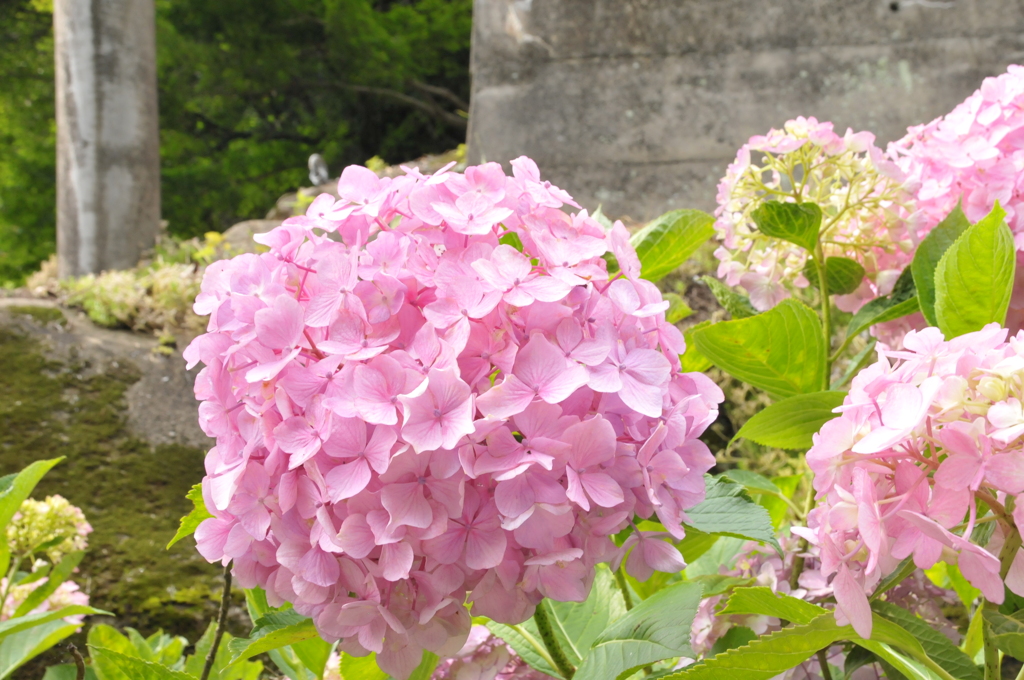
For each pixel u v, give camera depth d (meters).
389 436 0.76
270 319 0.79
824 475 0.78
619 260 0.83
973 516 0.73
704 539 1.00
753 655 0.79
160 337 2.71
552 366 0.77
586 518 0.78
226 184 8.93
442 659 0.97
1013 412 0.73
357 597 0.80
